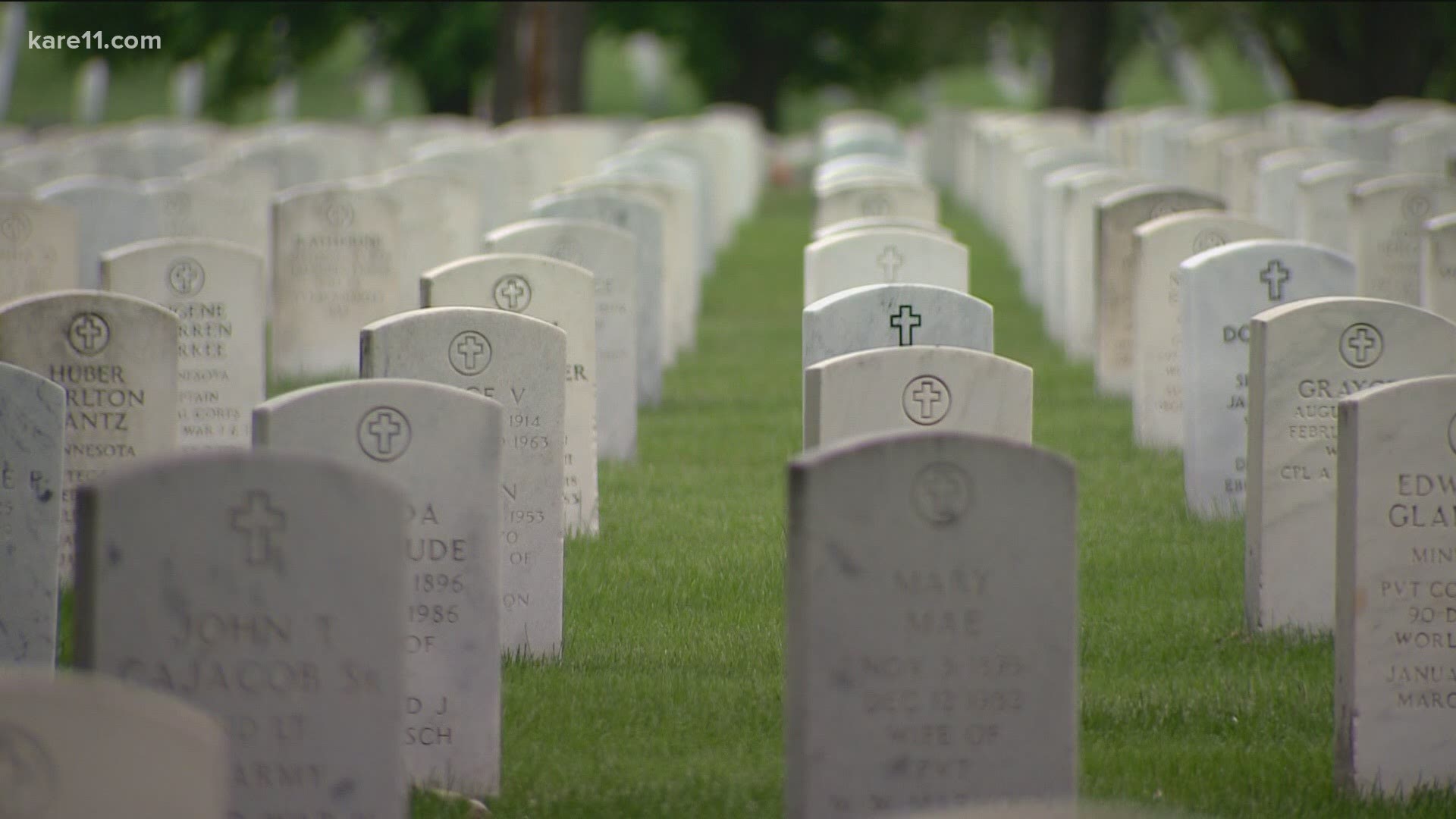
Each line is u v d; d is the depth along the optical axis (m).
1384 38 161.75
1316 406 34.53
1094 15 167.75
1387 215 59.66
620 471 49.28
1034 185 83.50
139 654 21.92
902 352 31.92
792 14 193.38
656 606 37.00
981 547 22.95
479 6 170.00
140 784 18.53
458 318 32.84
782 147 191.25
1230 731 30.47
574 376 41.38
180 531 21.92
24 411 30.28
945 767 23.08
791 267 98.31
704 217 94.38
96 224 70.56
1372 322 34.38
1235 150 89.44
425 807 25.83
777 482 48.50
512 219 103.06
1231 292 41.84
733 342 73.19
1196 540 41.31
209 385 46.84
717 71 199.12
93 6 157.00
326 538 22.17
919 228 55.28
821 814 22.95
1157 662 33.75
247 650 22.14
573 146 115.19
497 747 27.16
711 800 26.77
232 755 22.22
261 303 46.97
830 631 22.80
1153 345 50.56
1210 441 42.47
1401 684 27.17
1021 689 23.16
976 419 32.16
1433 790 27.27
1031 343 72.25
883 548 22.81
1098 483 47.25
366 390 26.25
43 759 18.36
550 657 33.59
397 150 107.31
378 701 22.42
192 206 71.69
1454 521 27.00
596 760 28.58
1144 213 57.69
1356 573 27.02
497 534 26.84
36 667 30.58
